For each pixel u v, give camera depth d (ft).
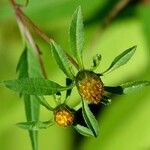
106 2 1.43
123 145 1.45
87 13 1.42
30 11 1.35
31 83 0.90
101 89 0.93
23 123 0.93
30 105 1.07
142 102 1.46
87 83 0.93
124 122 1.46
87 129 0.94
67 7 1.37
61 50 0.92
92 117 0.92
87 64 1.43
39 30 1.08
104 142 1.46
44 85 0.90
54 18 1.38
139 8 1.47
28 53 1.12
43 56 1.44
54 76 1.42
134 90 0.93
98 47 1.47
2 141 1.47
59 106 0.95
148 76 1.47
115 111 1.47
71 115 0.94
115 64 0.93
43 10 1.36
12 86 0.89
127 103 1.47
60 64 0.92
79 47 0.93
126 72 1.47
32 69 1.12
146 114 1.45
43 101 0.95
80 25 0.92
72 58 0.98
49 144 1.47
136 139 1.44
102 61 1.47
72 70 0.93
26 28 1.11
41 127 0.94
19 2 1.15
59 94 0.94
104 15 1.45
